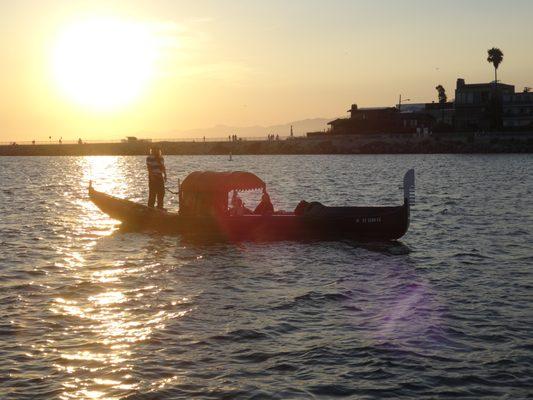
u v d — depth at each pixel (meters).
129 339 14.92
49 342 14.68
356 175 78.75
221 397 11.88
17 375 12.77
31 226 34.22
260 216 28.86
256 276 21.67
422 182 65.81
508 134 133.38
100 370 13.07
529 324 15.80
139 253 26.11
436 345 14.41
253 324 16.08
